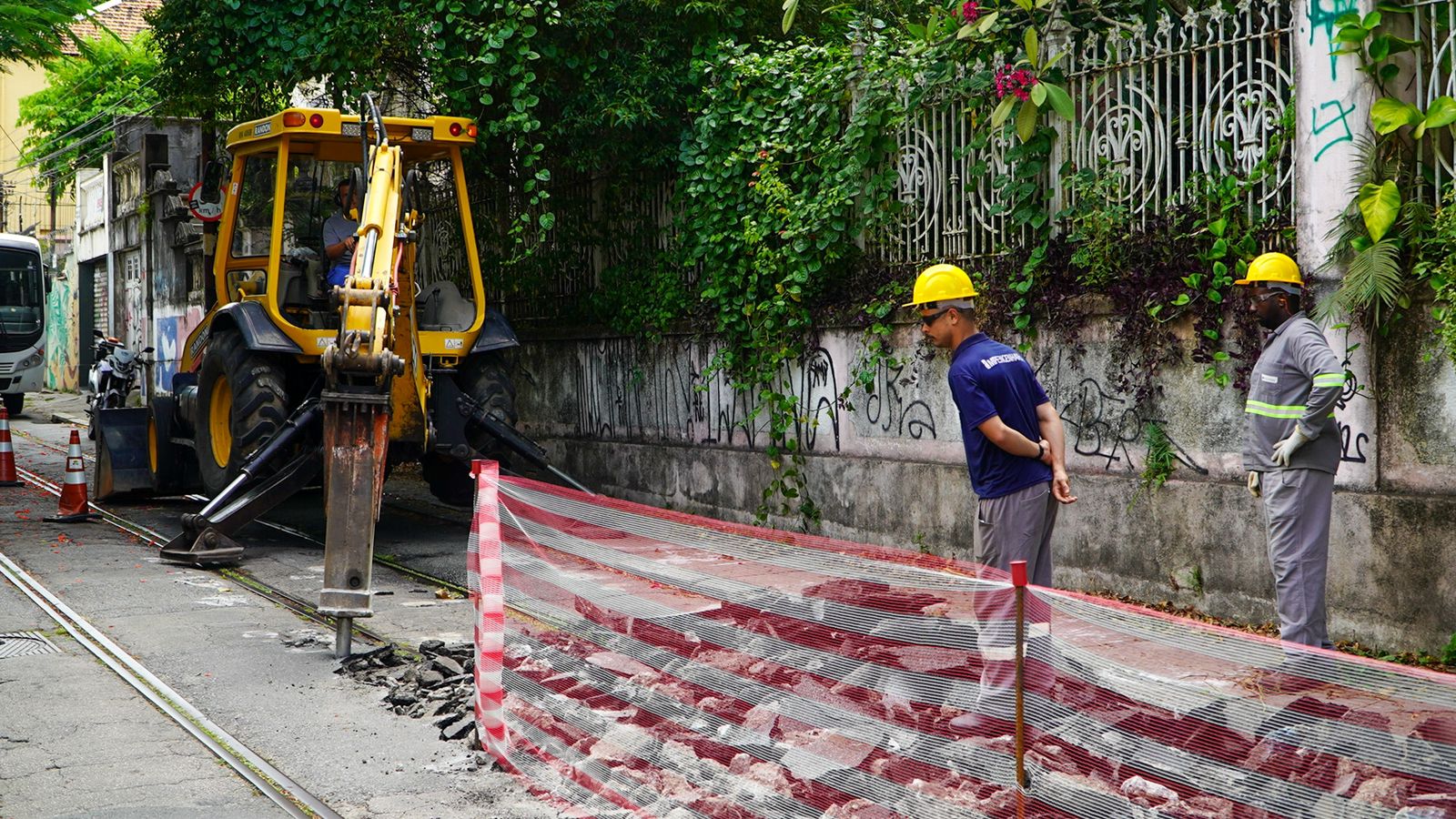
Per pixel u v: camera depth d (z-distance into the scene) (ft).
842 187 33.04
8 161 145.69
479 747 17.80
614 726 17.17
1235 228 24.26
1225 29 24.73
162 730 18.76
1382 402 21.76
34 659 23.06
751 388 37.17
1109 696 13.12
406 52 39.65
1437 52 21.61
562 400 47.03
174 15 41.09
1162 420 25.55
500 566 17.94
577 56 40.24
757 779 15.06
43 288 93.66
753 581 17.62
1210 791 12.36
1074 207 27.37
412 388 34.35
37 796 15.88
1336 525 22.34
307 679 21.63
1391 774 11.07
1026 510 18.28
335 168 38.01
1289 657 11.89
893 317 32.24
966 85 29.68
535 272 45.62
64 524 41.04
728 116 36.86
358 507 23.22
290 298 37.11
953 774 14.15
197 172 90.94
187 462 44.06
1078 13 27.09
